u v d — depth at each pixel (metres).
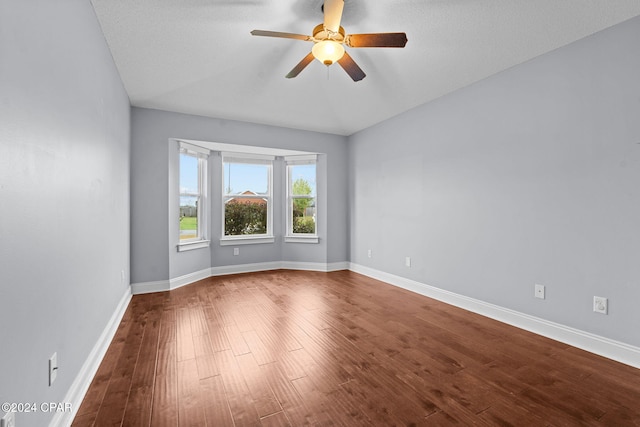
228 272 4.75
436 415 1.51
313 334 2.49
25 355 1.07
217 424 1.45
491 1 1.90
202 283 4.14
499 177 2.82
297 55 2.59
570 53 2.33
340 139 5.10
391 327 2.64
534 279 2.54
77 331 1.60
